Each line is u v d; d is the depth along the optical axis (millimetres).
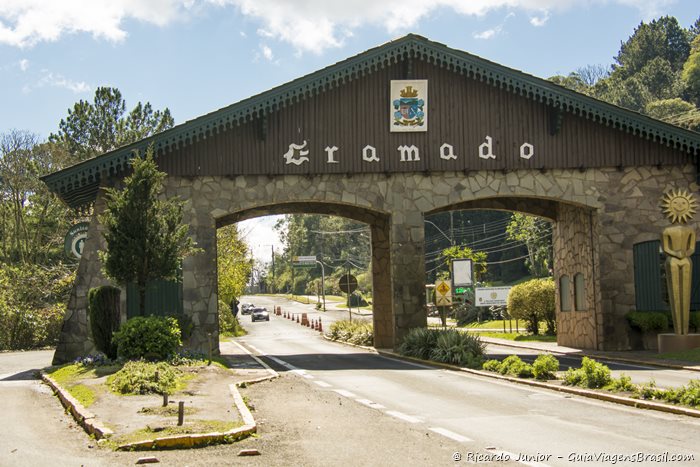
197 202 25641
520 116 26500
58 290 43062
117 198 20953
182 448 9805
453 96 26422
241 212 29859
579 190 26641
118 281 20766
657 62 123125
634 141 26766
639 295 26578
